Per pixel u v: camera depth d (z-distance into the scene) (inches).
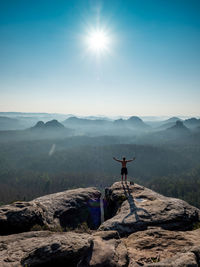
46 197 608.4
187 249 216.4
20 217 372.8
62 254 192.2
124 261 197.8
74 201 597.3
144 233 292.5
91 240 227.9
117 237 248.8
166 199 466.0
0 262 204.8
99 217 597.6
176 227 338.6
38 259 191.3
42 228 389.1
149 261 209.0
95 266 184.9
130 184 616.1
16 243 258.5
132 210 403.9
